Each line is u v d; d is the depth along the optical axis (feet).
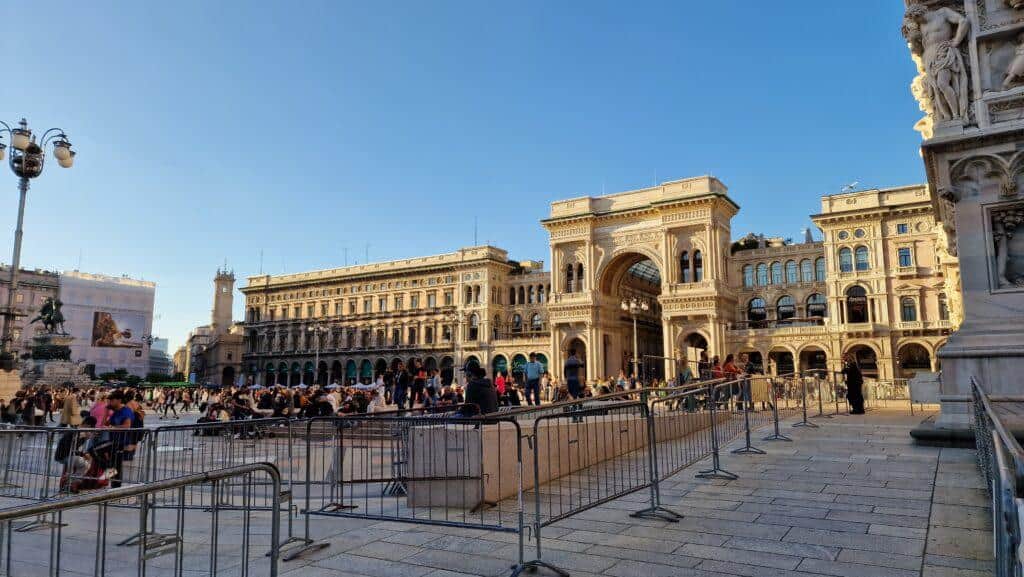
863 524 22.63
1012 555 10.62
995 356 34.22
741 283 218.59
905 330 178.09
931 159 38.09
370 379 274.16
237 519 29.71
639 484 31.32
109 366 324.60
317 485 36.78
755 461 36.27
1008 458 11.77
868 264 186.91
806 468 33.22
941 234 66.80
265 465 18.15
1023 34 34.96
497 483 29.32
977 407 25.00
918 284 178.19
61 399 131.34
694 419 40.50
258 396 109.19
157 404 160.45
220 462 37.09
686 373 100.68
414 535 24.12
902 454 35.27
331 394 88.69
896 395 88.74
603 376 202.90
